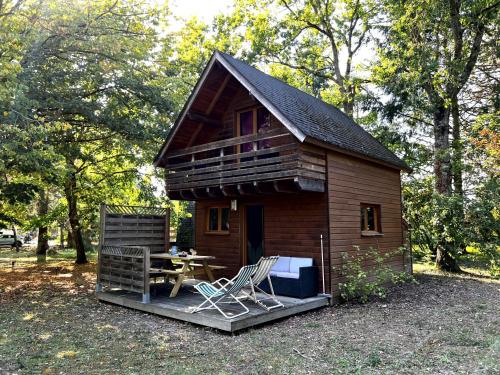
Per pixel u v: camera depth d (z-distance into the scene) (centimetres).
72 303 941
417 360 518
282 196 1002
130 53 1329
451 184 1560
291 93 1174
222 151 980
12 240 3158
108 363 514
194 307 770
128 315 804
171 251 987
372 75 1834
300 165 830
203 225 1194
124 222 1038
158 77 1412
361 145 1101
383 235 1168
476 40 1488
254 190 943
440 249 1550
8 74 890
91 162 1611
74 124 1341
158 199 1842
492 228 1368
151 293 934
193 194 1054
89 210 1761
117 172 1719
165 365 504
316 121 1002
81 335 650
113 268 930
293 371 480
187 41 1797
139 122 1401
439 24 1495
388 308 867
